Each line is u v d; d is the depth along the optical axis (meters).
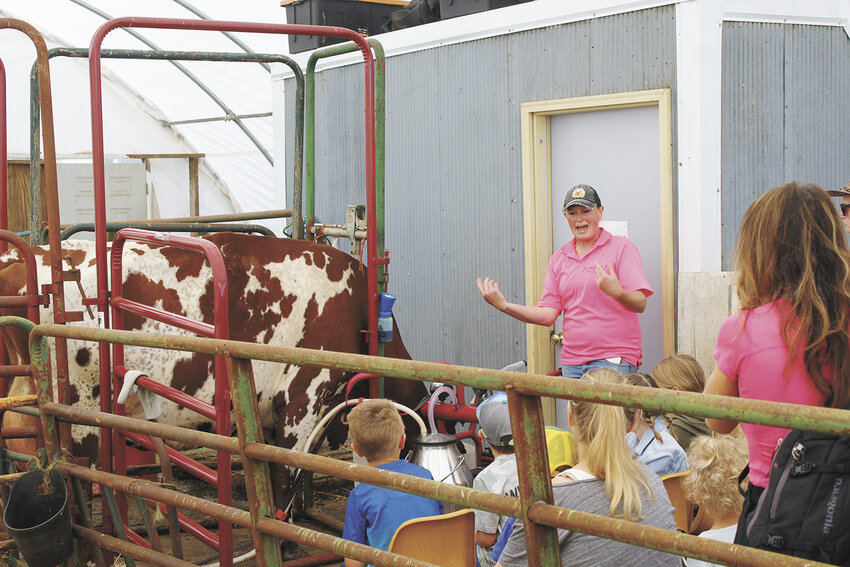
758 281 2.01
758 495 2.03
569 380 1.78
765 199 2.03
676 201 4.78
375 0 7.21
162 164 12.19
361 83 6.52
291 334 4.71
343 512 5.29
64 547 3.15
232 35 10.68
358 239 5.44
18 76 11.43
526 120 5.47
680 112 4.72
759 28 4.74
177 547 3.27
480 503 1.99
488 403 3.31
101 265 3.67
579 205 4.26
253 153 12.00
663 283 4.83
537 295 5.54
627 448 2.33
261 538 2.56
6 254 4.07
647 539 1.72
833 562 1.72
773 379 1.97
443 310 6.11
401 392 5.25
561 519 1.85
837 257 1.92
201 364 4.29
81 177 11.80
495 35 5.61
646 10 4.83
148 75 11.45
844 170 5.09
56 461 3.31
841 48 5.02
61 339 3.51
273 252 4.67
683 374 3.64
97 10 10.70
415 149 6.21
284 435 4.81
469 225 5.90
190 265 4.30
